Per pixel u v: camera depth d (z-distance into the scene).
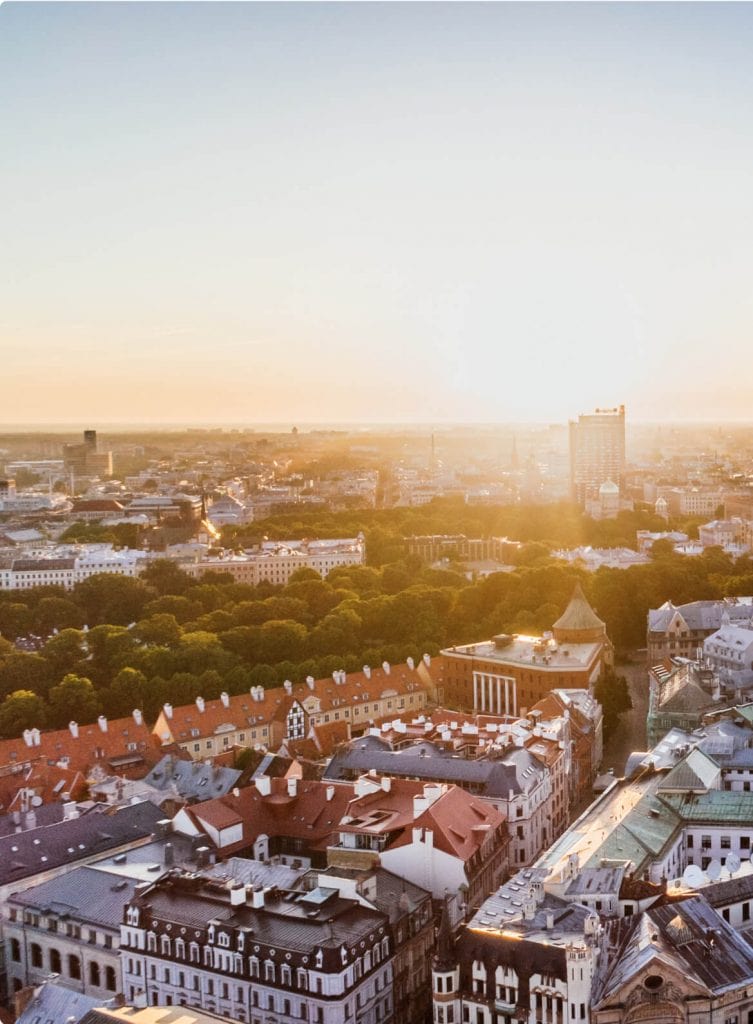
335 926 196.50
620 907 190.88
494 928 187.00
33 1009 189.25
